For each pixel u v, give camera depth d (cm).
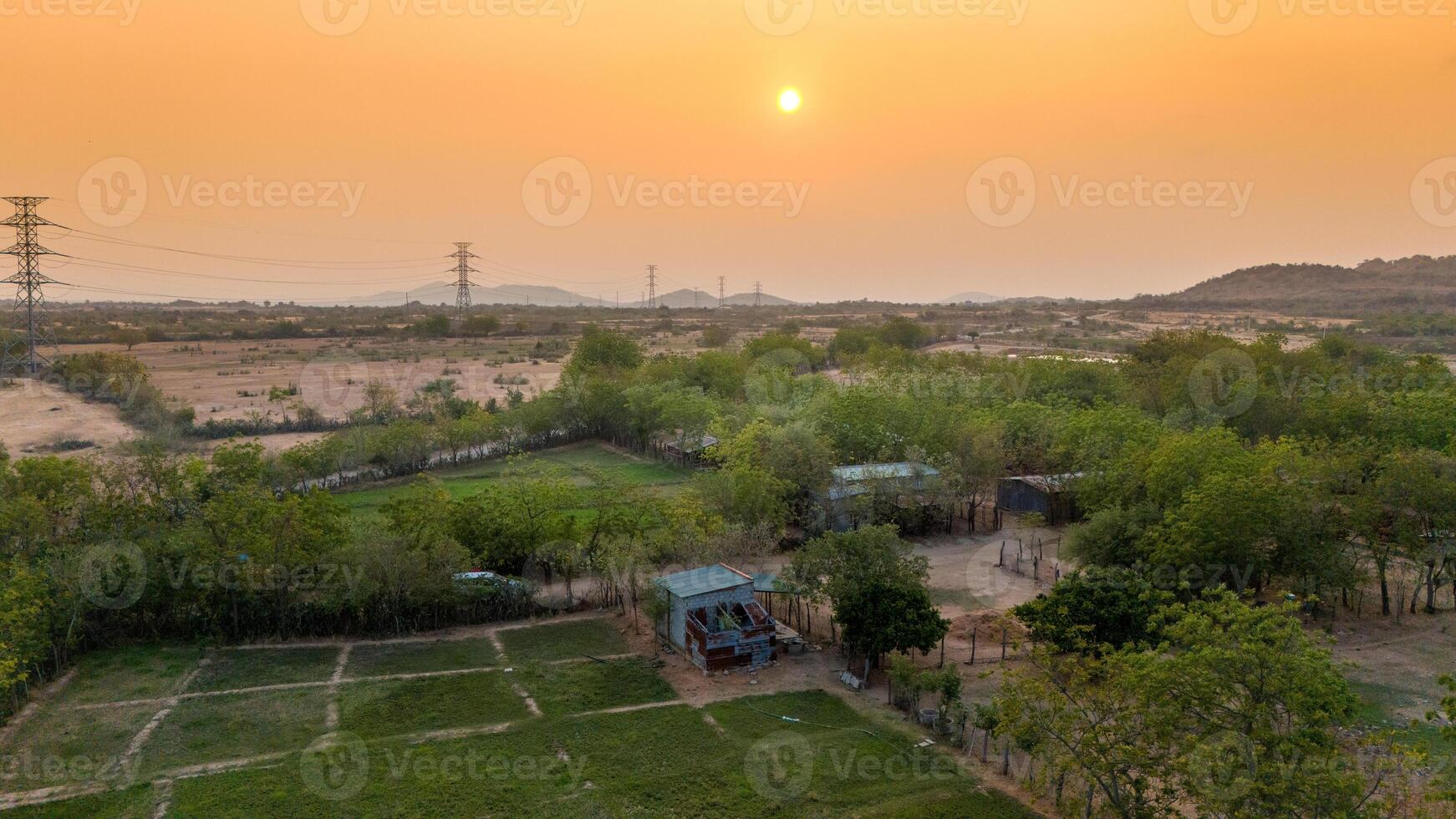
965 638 4547
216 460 5838
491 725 3569
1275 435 7394
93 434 9031
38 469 4997
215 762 3241
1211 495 4506
